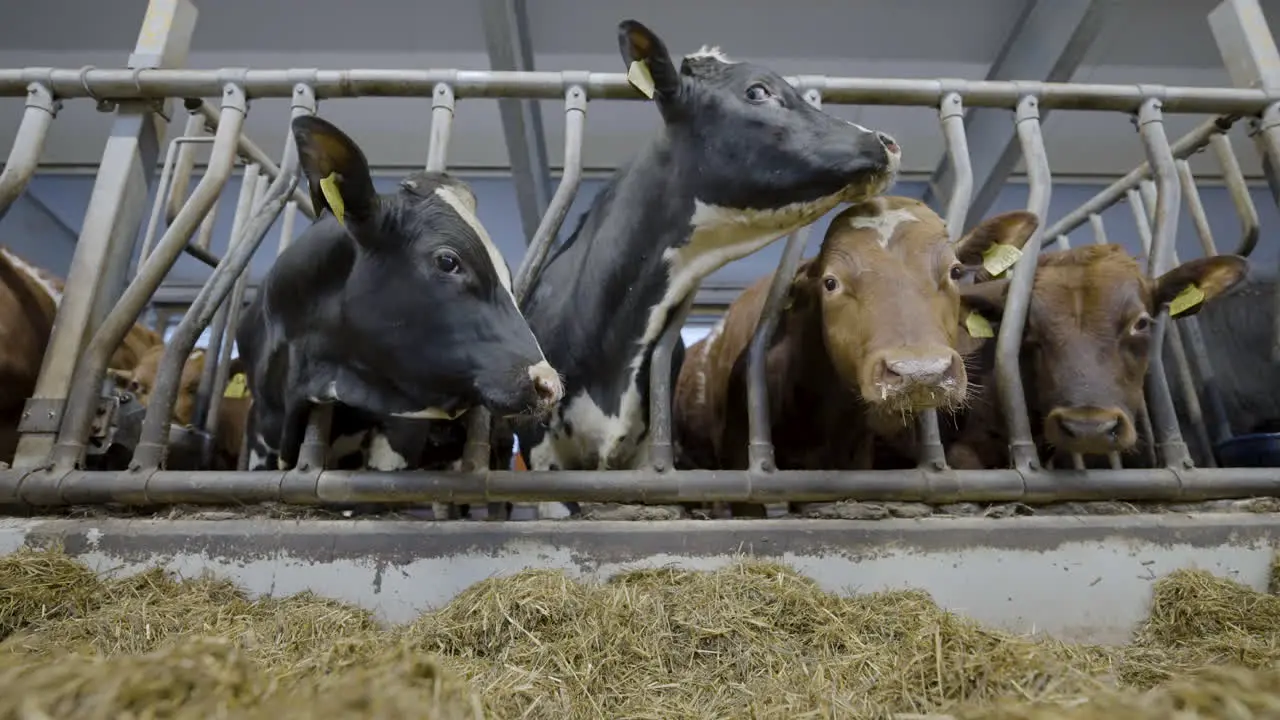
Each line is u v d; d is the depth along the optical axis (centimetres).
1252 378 508
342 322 243
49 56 677
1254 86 347
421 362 233
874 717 151
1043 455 345
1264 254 870
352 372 248
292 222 473
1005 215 279
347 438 287
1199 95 323
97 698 107
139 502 243
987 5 652
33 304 343
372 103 712
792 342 325
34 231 823
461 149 776
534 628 188
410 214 234
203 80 300
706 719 163
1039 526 242
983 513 255
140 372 429
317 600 219
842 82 310
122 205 301
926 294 248
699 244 281
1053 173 798
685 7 655
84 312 281
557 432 305
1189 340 450
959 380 225
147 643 185
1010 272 314
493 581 207
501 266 247
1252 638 212
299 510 243
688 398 402
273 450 296
